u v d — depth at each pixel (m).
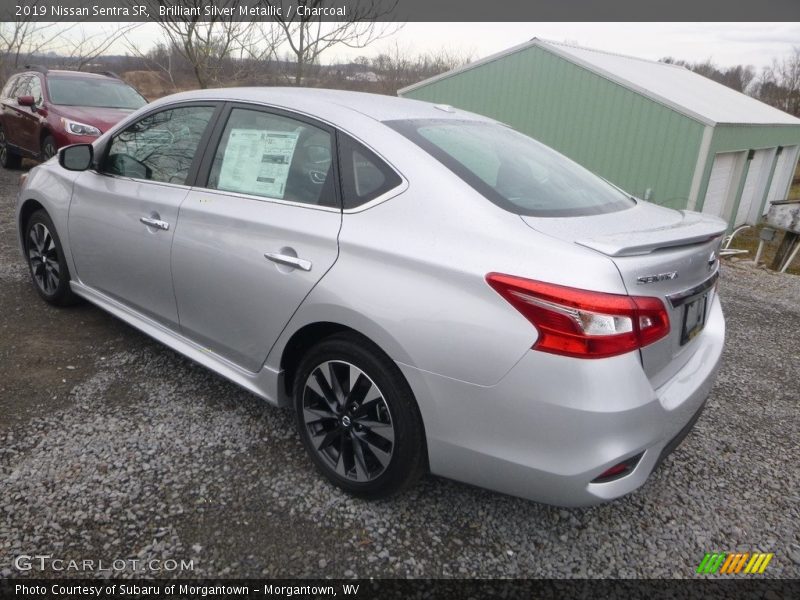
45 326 3.90
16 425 2.80
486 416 2.00
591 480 1.92
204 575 2.05
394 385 2.19
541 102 13.57
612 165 12.79
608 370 1.85
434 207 2.19
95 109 8.52
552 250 1.94
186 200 2.93
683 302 2.12
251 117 2.84
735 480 2.81
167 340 3.18
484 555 2.23
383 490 2.35
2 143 10.02
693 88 15.80
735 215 14.59
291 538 2.24
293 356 2.64
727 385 3.91
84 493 2.38
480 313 1.96
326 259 2.34
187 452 2.69
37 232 4.10
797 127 17.20
